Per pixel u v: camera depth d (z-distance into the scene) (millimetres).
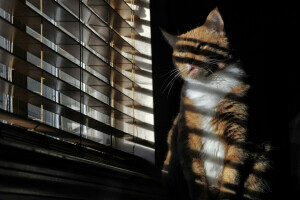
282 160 1172
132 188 1055
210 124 1196
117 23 1137
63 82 892
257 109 1191
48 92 1044
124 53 1207
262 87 1199
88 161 859
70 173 828
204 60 1218
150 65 1238
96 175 897
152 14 1246
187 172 1188
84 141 941
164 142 1207
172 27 1238
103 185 937
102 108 1039
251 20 1225
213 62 1216
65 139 944
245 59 1214
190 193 1180
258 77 1204
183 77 1220
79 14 968
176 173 1192
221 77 1210
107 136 1165
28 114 982
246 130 1185
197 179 1184
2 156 586
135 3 1239
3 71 925
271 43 1212
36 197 749
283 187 1166
